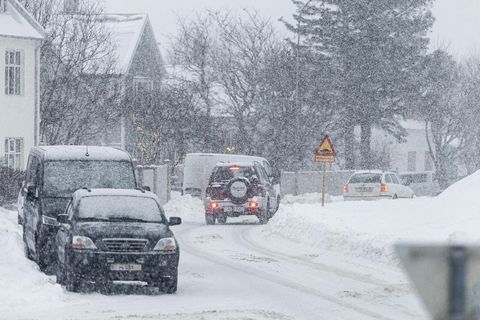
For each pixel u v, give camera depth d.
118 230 38.88
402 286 41.12
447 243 10.29
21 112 102.19
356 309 34.31
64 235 40.22
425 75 156.38
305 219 67.69
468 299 10.06
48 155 50.56
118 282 38.56
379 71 154.00
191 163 100.81
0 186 86.62
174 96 129.38
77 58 113.44
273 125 136.62
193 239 67.00
